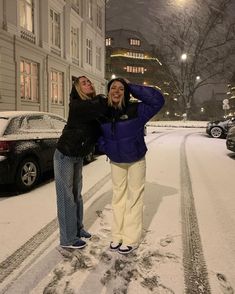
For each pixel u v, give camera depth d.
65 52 19.30
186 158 10.35
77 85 3.46
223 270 3.19
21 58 14.30
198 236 3.99
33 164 6.32
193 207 5.14
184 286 2.90
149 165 8.93
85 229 4.21
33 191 6.16
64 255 3.49
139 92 3.34
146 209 5.02
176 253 3.53
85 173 7.85
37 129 6.74
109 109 3.38
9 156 5.77
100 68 28.23
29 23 15.30
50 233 4.08
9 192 6.06
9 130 6.00
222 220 4.56
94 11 25.34
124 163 3.53
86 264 3.29
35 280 3.00
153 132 24.55
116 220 3.63
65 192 3.51
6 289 2.87
